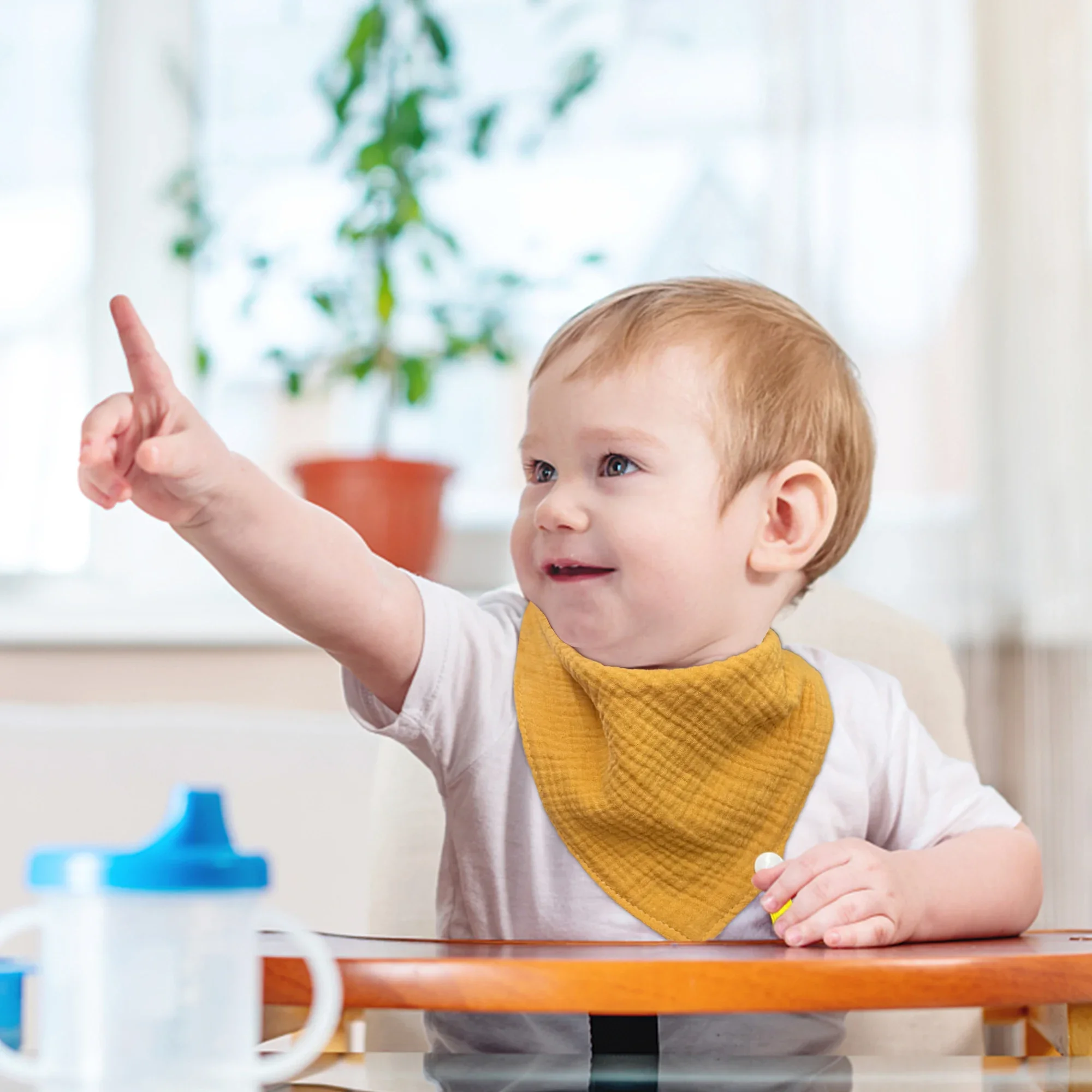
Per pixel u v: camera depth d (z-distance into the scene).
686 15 1.83
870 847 0.70
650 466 0.83
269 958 0.50
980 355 1.62
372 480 1.53
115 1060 0.36
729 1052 0.59
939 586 1.58
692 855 0.82
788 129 1.63
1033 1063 0.56
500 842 0.84
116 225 1.87
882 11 1.65
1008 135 1.64
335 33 1.88
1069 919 1.51
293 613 0.71
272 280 1.85
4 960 0.58
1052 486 1.58
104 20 1.89
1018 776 1.55
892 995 0.51
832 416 0.92
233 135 1.88
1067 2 1.63
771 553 0.87
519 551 0.86
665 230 1.82
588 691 0.83
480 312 1.73
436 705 0.82
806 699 0.87
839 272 1.62
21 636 1.62
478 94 1.83
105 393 1.86
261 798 1.32
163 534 1.86
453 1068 0.53
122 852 0.36
